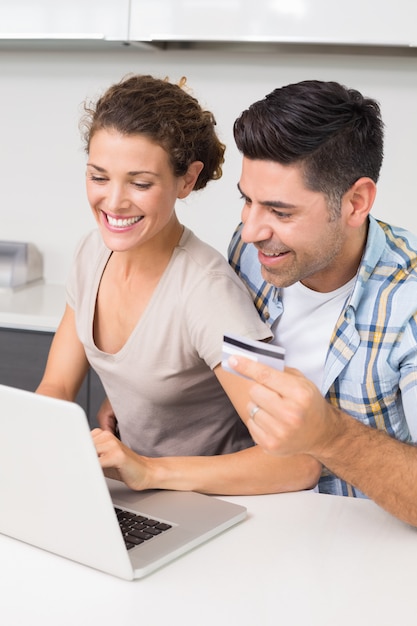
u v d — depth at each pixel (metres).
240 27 2.54
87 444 1.08
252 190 1.37
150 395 1.63
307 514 1.37
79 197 3.16
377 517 1.36
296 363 1.61
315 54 2.85
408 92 2.81
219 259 1.59
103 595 1.10
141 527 1.27
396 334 1.49
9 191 3.23
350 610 1.08
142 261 1.57
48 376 1.81
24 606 1.07
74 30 2.66
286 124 1.31
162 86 1.48
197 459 1.45
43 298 2.94
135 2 2.60
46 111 3.12
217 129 2.97
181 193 1.55
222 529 1.29
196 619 1.05
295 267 1.42
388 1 2.43
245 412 1.48
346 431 1.24
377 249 1.53
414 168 2.86
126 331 1.62
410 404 1.45
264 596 1.11
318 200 1.35
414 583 1.15
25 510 1.21
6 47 3.09
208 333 1.51
